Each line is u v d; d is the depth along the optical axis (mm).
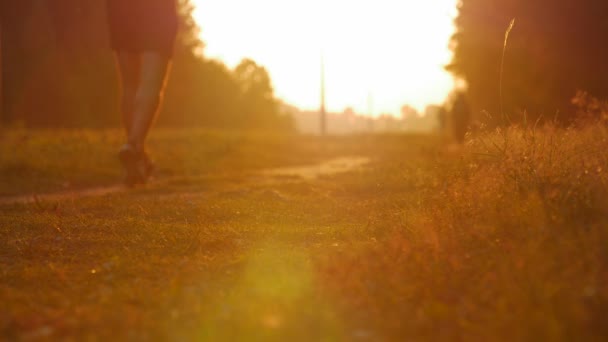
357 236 6320
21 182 13789
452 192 6500
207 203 9258
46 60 35938
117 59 14055
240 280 4555
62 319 3668
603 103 7668
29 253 5793
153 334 3367
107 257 5570
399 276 4305
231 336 3316
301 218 7922
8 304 4047
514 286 3814
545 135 6828
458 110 28500
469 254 4703
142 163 13258
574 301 3465
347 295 4020
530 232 4781
